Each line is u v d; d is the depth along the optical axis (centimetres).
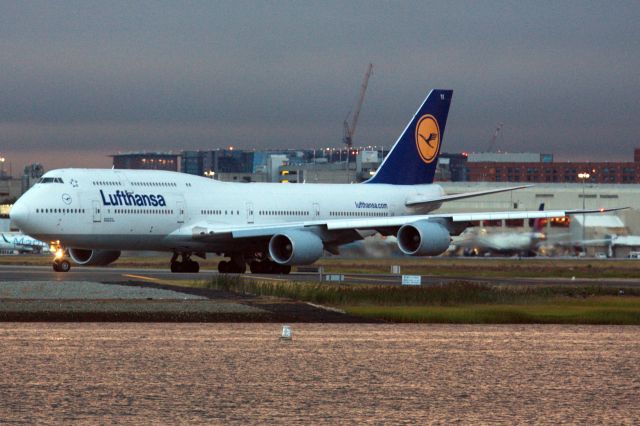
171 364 11588
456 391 10269
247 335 14162
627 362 12219
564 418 9075
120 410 9156
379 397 9919
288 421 8825
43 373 10894
